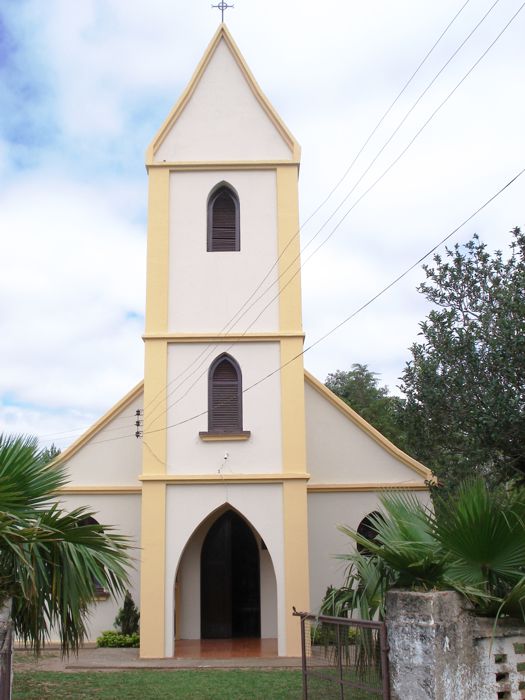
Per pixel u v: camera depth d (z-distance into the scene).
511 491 8.84
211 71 21.58
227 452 19.28
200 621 20.77
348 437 22.00
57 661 17.31
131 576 20.95
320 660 10.23
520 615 8.50
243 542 21.52
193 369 19.77
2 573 9.62
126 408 22.02
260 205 20.75
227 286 20.22
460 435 15.74
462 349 14.92
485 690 8.23
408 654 8.23
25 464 10.30
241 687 13.72
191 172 20.91
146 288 20.14
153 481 19.02
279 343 19.92
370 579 9.46
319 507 21.47
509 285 14.57
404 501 10.20
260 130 21.17
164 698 12.73
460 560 8.64
